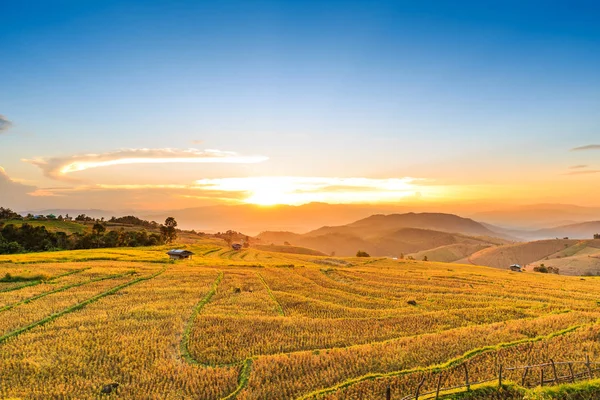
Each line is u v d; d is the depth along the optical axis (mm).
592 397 22766
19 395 25000
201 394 25859
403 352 31656
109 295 52781
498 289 65125
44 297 50312
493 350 31969
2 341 34469
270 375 28156
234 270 80750
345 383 26625
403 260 130125
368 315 46031
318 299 55219
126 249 128625
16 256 88375
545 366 28531
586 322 39531
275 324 40281
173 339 35438
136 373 28375
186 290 56594
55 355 31328
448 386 25891
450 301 54281
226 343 34750
